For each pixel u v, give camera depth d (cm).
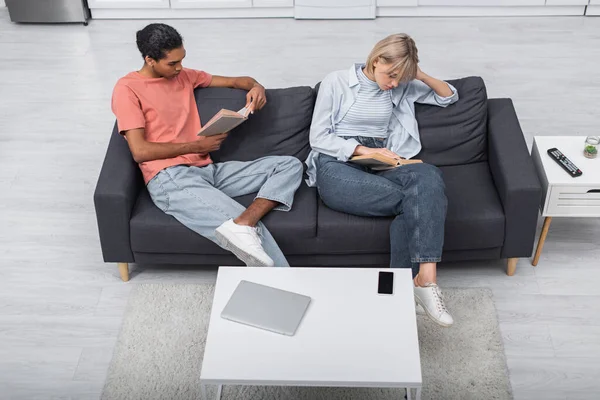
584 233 339
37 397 273
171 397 271
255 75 458
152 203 304
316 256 304
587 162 309
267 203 295
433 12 513
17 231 348
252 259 282
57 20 515
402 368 228
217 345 235
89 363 285
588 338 290
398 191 287
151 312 303
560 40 486
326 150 308
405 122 317
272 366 229
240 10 516
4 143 405
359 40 490
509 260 313
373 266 318
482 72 455
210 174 308
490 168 320
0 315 305
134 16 521
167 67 296
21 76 462
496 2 505
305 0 505
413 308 245
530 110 421
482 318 296
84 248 338
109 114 427
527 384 273
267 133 321
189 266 325
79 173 384
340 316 243
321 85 315
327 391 270
